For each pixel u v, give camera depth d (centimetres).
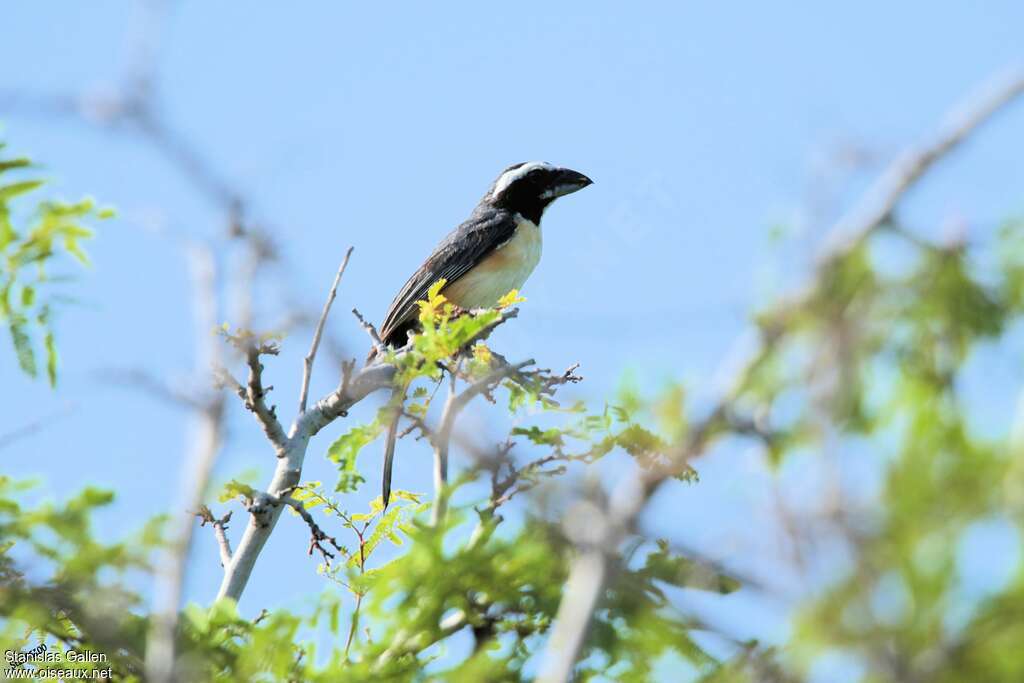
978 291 823
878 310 812
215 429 814
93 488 1052
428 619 1120
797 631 699
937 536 708
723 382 771
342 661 1142
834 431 723
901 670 691
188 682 845
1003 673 691
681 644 991
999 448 735
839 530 689
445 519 1094
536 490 789
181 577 815
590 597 735
